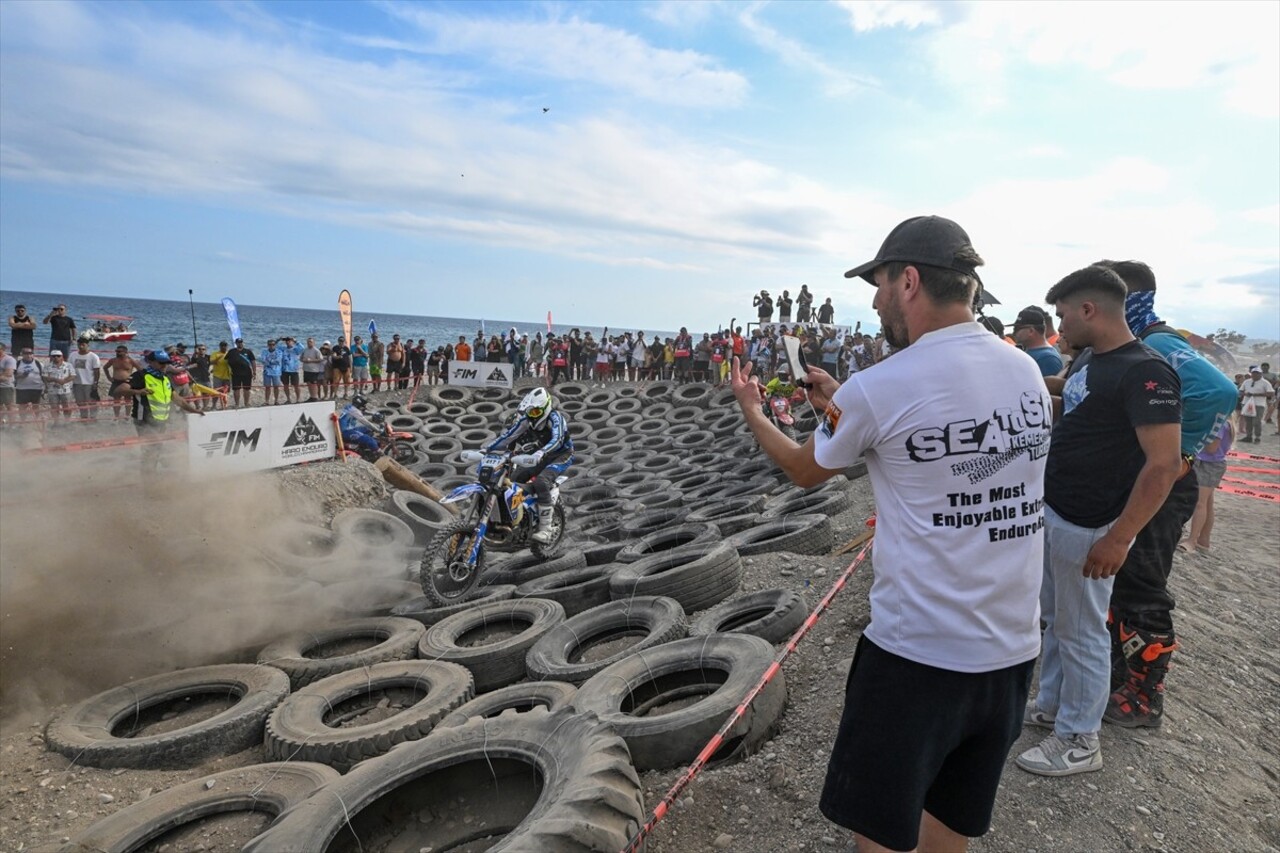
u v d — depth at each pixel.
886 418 2.00
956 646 1.97
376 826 3.62
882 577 2.09
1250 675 4.97
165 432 12.83
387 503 12.48
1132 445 3.31
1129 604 3.96
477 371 25.94
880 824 2.04
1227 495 13.47
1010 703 2.08
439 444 20.69
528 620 7.25
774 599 6.22
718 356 24.27
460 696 5.55
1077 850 3.07
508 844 2.78
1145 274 4.25
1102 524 3.38
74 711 5.59
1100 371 3.42
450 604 7.73
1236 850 3.15
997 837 3.13
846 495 10.32
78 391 16.89
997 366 2.03
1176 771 3.59
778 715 4.35
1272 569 8.29
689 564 7.02
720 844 3.35
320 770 4.40
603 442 21.58
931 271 2.05
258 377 27.55
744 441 18.31
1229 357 22.50
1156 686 3.95
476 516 8.00
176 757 5.12
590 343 27.67
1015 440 2.01
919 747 2.01
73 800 4.61
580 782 3.14
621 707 4.87
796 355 2.62
